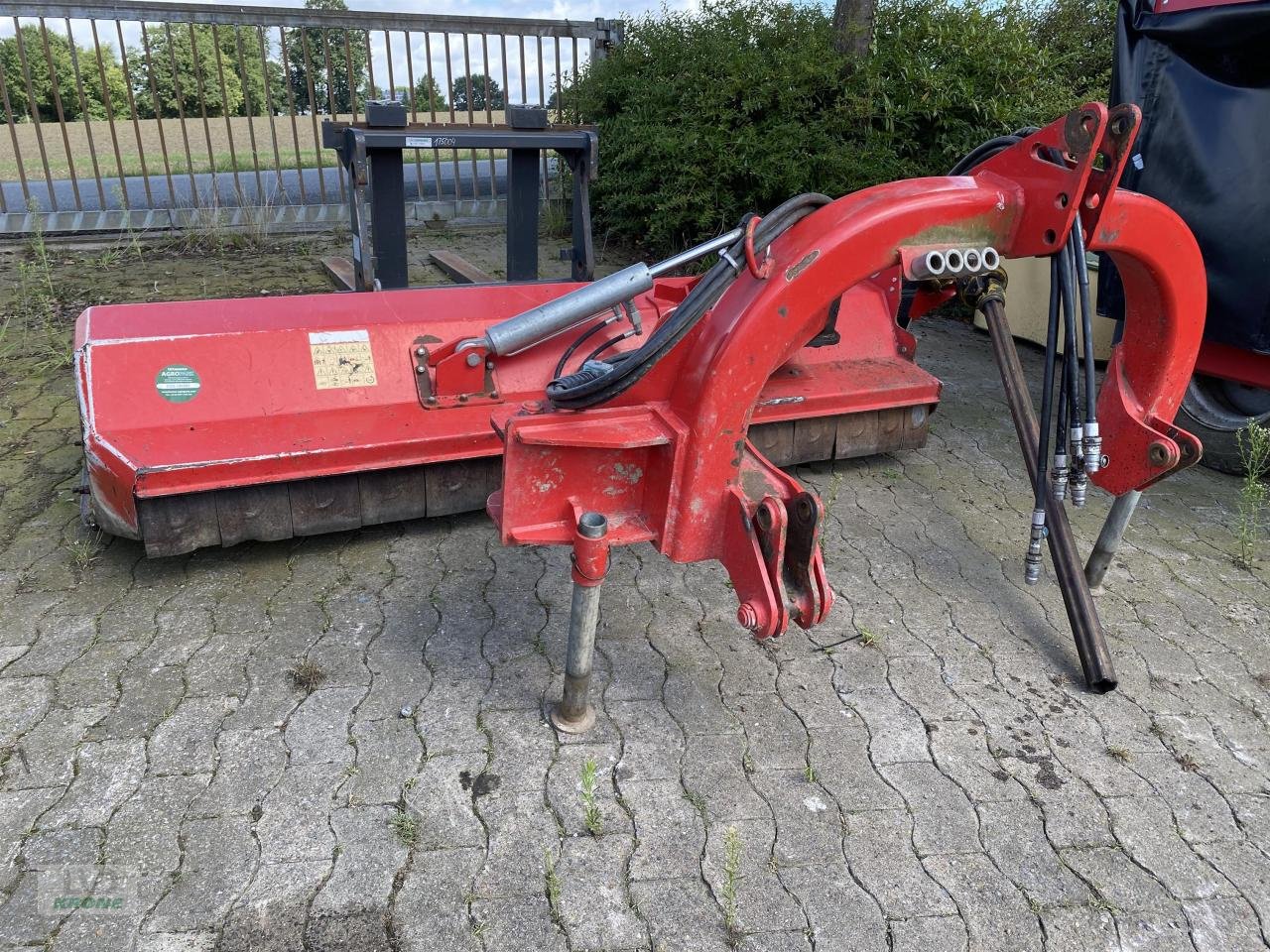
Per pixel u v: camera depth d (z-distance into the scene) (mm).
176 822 1921
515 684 2385
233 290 5695
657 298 3234
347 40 7422
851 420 3547
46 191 7734
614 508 2059
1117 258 2207
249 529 2715
